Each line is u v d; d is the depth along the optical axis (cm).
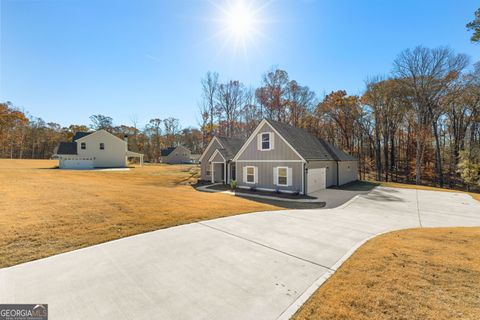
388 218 829
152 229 560
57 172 2269
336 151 2203
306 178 1467
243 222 659
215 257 414
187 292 300
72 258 393
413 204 1156
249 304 274
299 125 3325
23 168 2545
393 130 2986
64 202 781
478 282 314
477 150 1998
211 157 2114
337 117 3244
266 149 1630
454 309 252
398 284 310
